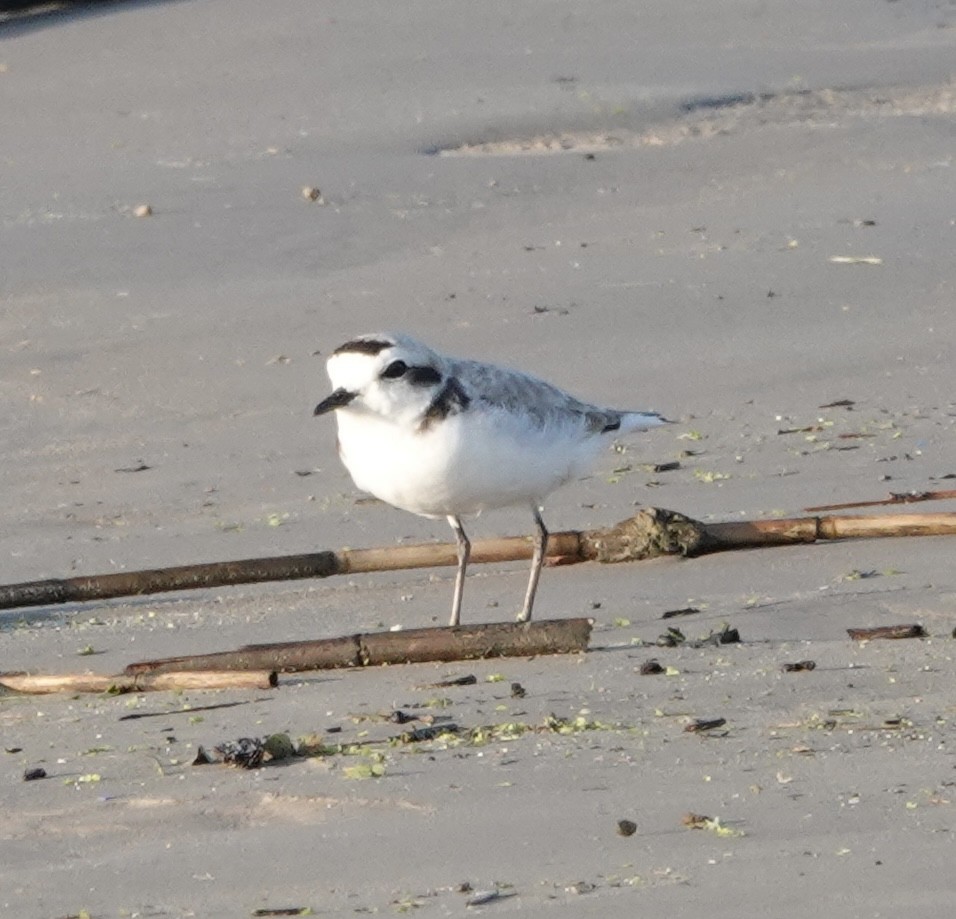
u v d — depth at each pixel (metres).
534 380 9.91
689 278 17.30
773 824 6.81
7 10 27.67
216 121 22.59
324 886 6.58
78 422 15.21
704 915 6.05
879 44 24.75
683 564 11.58
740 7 26.23
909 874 6.25
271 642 10.43
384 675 9.57
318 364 15.95
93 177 20.73
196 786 7.78
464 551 10.34
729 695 8.62
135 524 13.25
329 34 25.48
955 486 12.65
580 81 23.39
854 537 11.66
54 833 7.36
